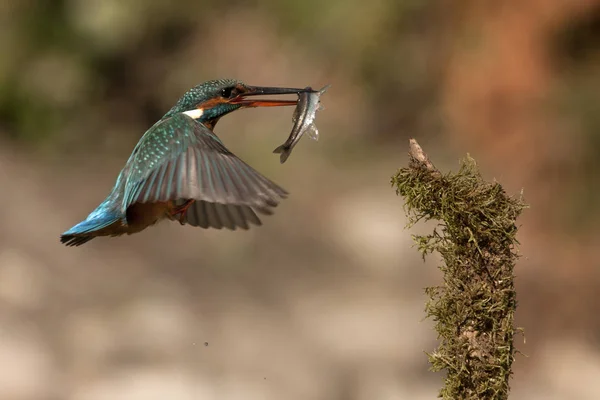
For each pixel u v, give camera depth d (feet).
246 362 40.88
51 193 53.78
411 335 42.65
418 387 39.91
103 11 56.75
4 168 55.52
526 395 40.45
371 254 48.49
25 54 57.88
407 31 53.98
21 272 45.88
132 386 38.42
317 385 39.81
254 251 49.21
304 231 50.49
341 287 46.37
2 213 51.08
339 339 42.52
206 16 56.75
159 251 49.42
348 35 54.03
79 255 48.55
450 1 53.21
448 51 53.26
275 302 45.47
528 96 51.24
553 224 48.39
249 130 53.26
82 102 58.44
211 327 43.11
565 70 51.75
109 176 55.93
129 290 45.78
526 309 45.06
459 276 14.23
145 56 57.62
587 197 48.60
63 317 43.11
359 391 39.78
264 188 14.74
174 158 16.17
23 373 38.63
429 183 14.55
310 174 53.11
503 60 51.83
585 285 45.68
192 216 18.51
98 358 40.34
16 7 57.77
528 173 50.08
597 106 50.11
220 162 15.74
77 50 57.72
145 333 42.22
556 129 50.31
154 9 56.39
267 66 55.16
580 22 51.13
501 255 14.20
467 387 14.08
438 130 53.78
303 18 54.85
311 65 54.90
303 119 18.22
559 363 42.39
